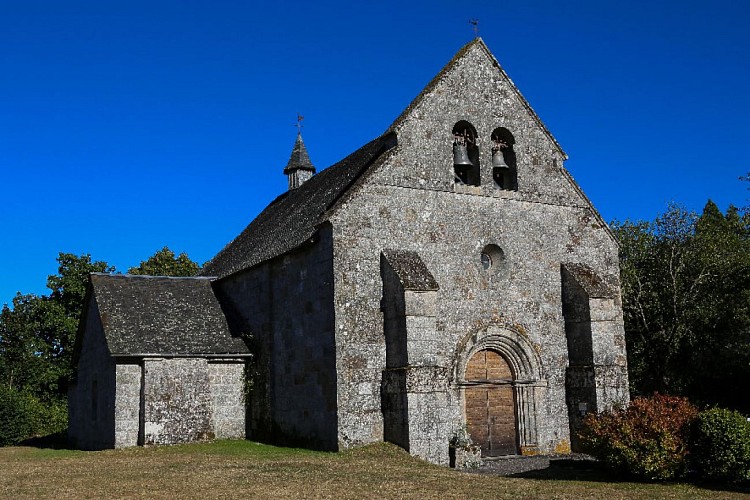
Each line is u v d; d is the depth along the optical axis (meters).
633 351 33.94
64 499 14.11
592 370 23.28
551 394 23.86
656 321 33.66
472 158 24.73
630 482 16.05
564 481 16.27
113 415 24.44
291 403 23.52
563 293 24.83
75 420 30.47
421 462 19.20
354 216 21.86
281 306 24.78
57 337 48.81
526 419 23.34
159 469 18.11
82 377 29.50
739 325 31.66
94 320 27.84
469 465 20.56
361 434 20.83
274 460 19.41
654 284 34.19
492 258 24.20
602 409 22.92
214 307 28.83
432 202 23.16
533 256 24.59
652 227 35.19
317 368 22.00
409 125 23.27
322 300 21.95
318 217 24.33
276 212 34.19
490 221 24.03
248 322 27.39
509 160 25.23
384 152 23.09
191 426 24.70
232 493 14.30
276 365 24.80
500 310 23.56
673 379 33.16
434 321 20.97
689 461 15.88
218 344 26.33
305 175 39.03
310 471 17.23
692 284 32.81
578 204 25.88
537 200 25.06
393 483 15.51
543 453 23.27
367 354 21.28
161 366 24.64
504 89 25.31
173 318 27.22
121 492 14.74
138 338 25.25
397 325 21.05
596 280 24.47
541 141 25.67
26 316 48.09
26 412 32.81
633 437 16.19
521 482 15.98
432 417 20.33
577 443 23.42
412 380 20.25
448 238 23.17
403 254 22.14
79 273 49.16
